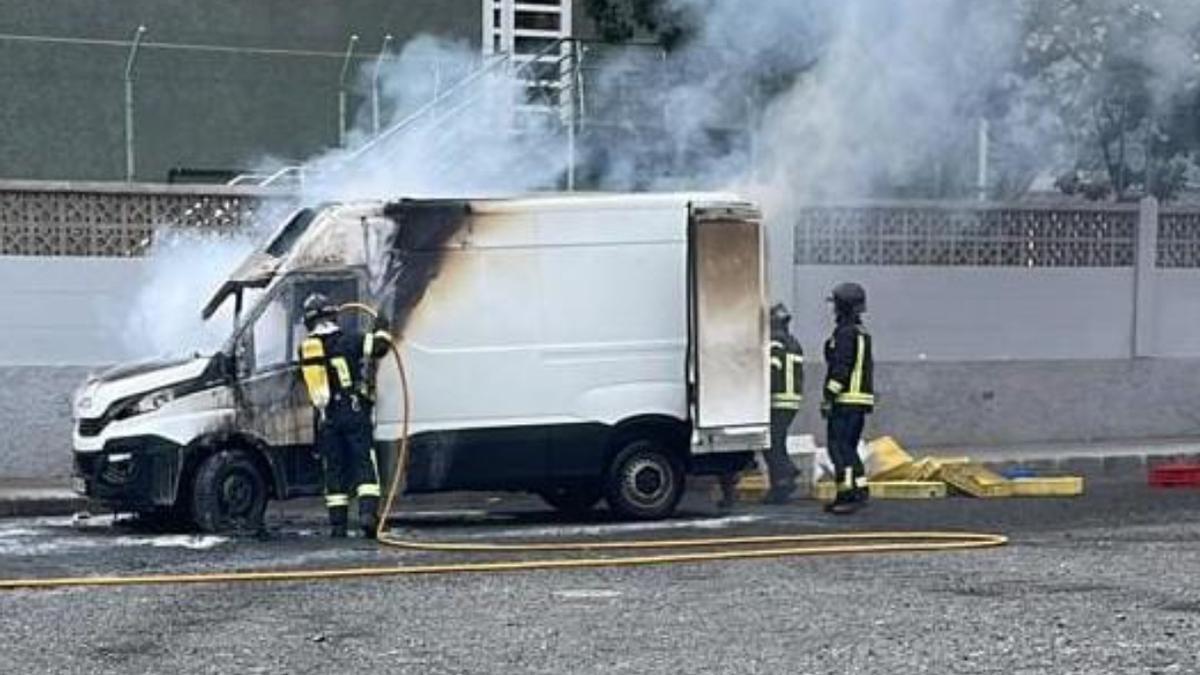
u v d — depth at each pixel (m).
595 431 16.59
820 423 22.30
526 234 16.41
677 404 16.78
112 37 23.31
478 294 16.28
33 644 10.28
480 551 14.47
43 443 20.05
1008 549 14.39
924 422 22.94
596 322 16.58
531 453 16.47
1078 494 18.95
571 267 16.52
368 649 10.05
